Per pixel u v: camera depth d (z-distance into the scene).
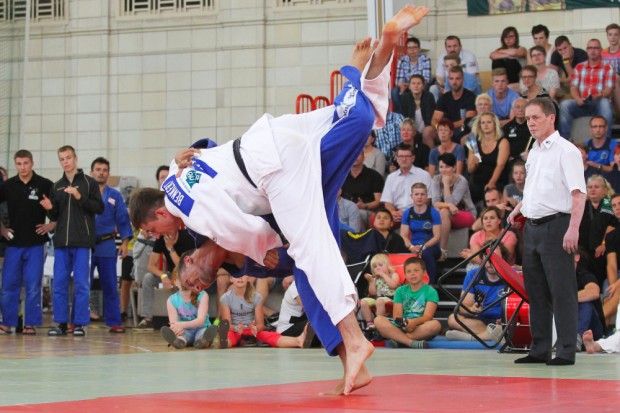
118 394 4.81
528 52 15.45
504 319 9.39
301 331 10.48
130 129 18.36
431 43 16.91
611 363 7.29
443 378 5.71
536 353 7.28
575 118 14.11
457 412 3.82
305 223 4.61
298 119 4.84
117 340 11.10
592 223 10.84
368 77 4.84
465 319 10.00
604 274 10.78
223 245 4.71
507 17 16.62
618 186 12.41
